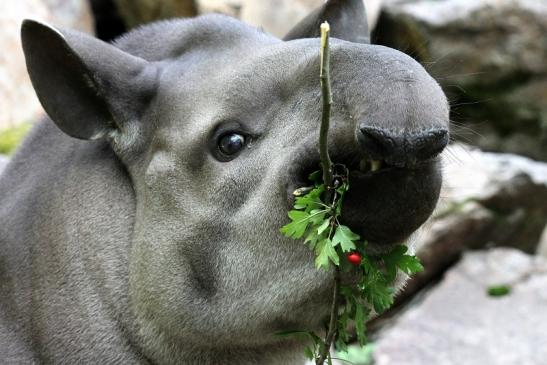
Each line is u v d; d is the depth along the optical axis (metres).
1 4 9.91
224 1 9.72
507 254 9.01
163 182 4.35
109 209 4.55
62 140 4.85
